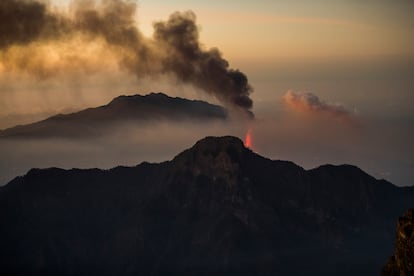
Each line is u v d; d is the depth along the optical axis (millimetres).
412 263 188250
